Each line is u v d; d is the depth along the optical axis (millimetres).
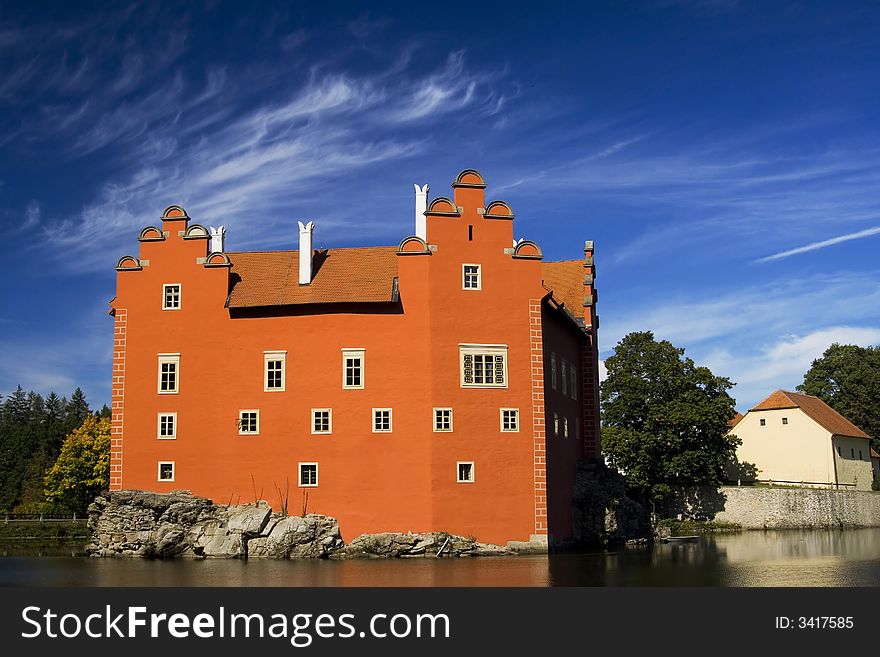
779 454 95438
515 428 50469
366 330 50719
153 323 52562
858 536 70312
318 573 40000
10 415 162250
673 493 83625
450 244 51250
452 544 48250
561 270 67125
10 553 57562
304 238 52906
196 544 48938
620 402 81125
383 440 49688
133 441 51656
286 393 50875
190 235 53062
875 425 106438
